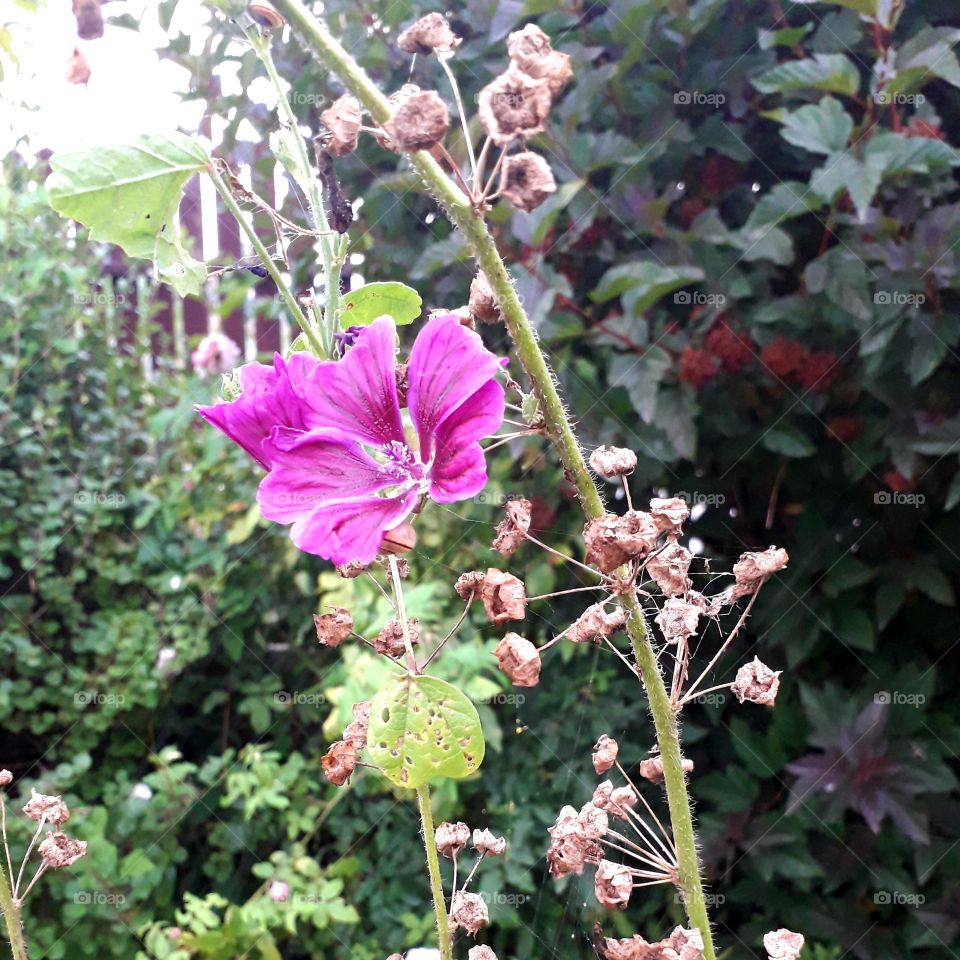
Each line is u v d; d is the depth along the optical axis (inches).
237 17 11.3
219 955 27.0
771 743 23.5
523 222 22.2
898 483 22.2
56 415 32.1
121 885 28.0
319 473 9.8
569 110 22.5
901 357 21.4
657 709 9.9
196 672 31.9
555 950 24.7
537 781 25.7
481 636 27.1
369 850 28.2
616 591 9.6
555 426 9.4
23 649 29.7
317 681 30.7
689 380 22.5
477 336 9.7
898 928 23.0
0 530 30.4
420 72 24.3
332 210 11.8
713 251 22.5
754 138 23.1
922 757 22.2
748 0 22.3
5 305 31.4
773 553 10.1
